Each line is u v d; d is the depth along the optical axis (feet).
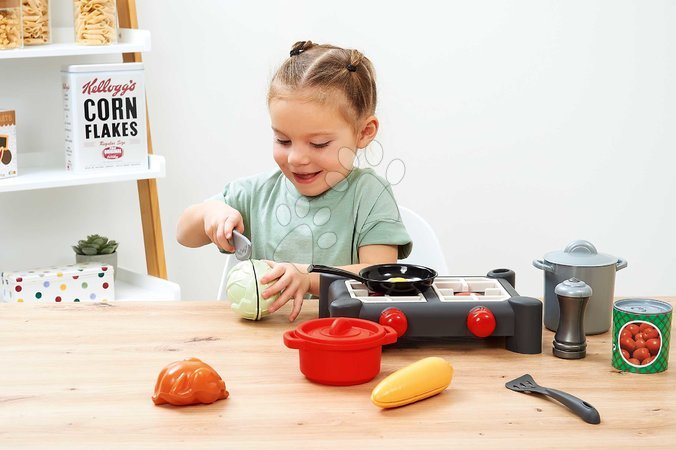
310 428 2.90
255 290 4.04
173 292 7.08
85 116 6.82
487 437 2.84
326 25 8.43
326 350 3.25
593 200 9.12
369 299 3.76
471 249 9.00
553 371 3.45
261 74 8.36
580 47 8.84
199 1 8.09
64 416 3.00
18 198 7.72
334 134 4.61
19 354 3.63
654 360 3.41
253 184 5.43
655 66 8.99
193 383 3.06
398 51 8.57
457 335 3.68
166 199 8.32
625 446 2.78
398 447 2.76
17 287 6.53
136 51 6.92
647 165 9.16
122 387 3.26
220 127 8.36
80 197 7.94
